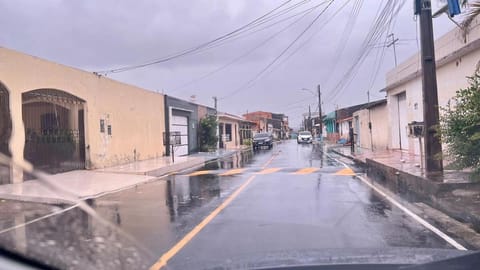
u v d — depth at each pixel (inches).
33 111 754.8
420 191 533.3
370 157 993.5
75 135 870.4
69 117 854.5
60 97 818.2
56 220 386.3
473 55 679.1
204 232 331.3
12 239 293.4
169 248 282.4
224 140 2187.5
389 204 448.5
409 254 144.8
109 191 599.8
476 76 455.2
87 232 321.7
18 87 684.1
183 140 1583.4
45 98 776.3
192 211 428.1
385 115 1369.3
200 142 1785.2
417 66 991.0
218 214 405.4
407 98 1092.5
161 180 749.9
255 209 426.0
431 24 573.3
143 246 278.2
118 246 269.9
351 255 146.2
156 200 512.1
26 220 394.0
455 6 515.2
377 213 399.5
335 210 414.6
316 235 315.3
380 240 300.5
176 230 340.2
